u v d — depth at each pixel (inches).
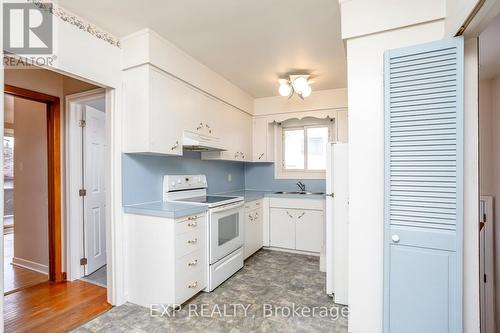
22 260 121.6
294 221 145.0
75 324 77.4
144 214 87.1
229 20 78.3
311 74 122.0
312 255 141.7
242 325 76.9
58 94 107.7
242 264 122.9
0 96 56.7
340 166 89.0
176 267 82.7
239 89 143.5
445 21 58.3
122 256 90.3
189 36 88.4
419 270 56.6
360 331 66.5
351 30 65.9
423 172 55.9
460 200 53.0
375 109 64.7
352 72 66.6
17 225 123.5
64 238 108.7
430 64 55.1
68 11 73.0
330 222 93.9
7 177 225.5
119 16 76.3
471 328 56.8
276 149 171.8
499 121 87.3
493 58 77.2
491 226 90.2
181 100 100.2
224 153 131.3
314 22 79.4
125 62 88.4
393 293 58.7
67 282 106.7
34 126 116.4
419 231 56.4
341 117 143.0
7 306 87.7
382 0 63.3
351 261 67.3
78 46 75.8
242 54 101.6
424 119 55.6
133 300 89.9
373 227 65.3
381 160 64.5
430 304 55.7
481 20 48.6
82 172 112.7
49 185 107.3
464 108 56.6
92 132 117.0
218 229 104.3
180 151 99.5
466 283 57.1
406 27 61.9
